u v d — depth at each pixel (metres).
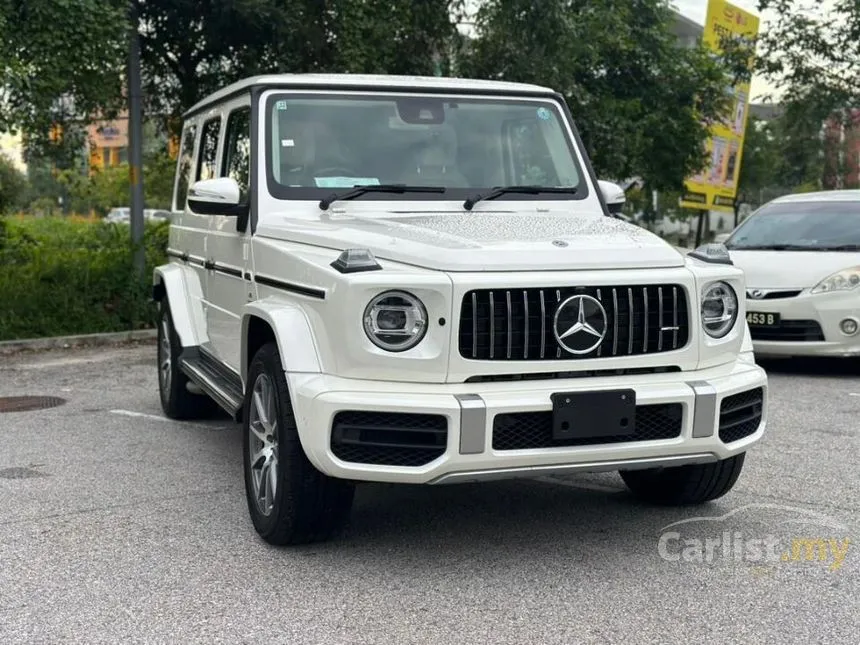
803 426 7.45
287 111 5.63
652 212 37.31
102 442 7.03
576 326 4.23
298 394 4.23
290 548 4.71
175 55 14.99
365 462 4.14
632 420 4.23
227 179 5.44
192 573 4.41
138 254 13.75
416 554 4.64
